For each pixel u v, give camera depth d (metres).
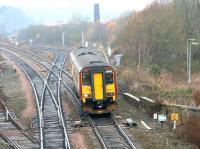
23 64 141.25
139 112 69.88
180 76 108.06
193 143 49.81
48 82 102.44
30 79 106.19
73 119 65.88
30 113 70.44
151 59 124.56
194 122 52.47
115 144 51.53
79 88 67.00
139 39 130.00
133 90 84.19
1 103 76.94
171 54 126.38
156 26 130.88
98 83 65.69
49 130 59.19
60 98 82.56
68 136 55.56
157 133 56.09
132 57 129.50
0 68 127.31
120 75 104.06
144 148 49.62
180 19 135.12
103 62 67.69
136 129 58.44
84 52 81.50
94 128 58.75
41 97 83.12
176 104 65.12
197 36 132.75
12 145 51.28
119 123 62.41
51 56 161.25
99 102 65.56
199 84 83.12
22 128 60.84
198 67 118.62
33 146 51.28
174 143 51.34
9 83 103.19
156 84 85.56
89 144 51.59
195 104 63.91
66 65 136.75
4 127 62.09
